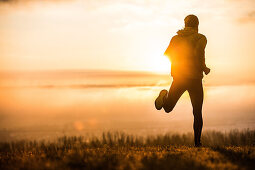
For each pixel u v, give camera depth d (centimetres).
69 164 643
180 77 838
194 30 851
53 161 671
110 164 630
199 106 852
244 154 722
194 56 835
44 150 929
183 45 836
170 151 789
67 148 979
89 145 1434
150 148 875
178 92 849
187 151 772
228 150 782
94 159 671
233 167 602
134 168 599
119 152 784
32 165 638
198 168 599
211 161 660
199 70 838
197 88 842
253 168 601
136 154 735
